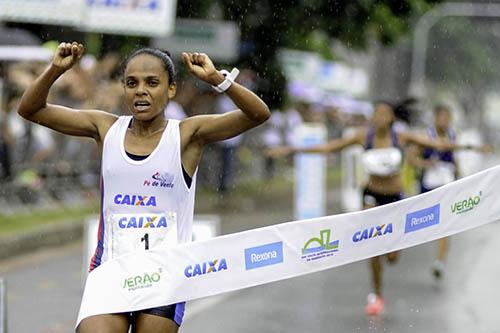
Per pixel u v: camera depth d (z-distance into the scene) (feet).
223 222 200.13
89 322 53.01
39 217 171.01
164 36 195.93
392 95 467.93
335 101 392.27
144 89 53.88
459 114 586.86
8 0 168.66
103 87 183.32
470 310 109.29
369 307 106.52
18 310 107.65
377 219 58.18
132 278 54.08
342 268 141.08
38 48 159.22
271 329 97.86
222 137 55.01
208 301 114.11
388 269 140.46
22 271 135.95
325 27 232.94
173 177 54.49
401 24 243.60
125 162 54.44
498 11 429.79
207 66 53.16
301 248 57.06
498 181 60.03
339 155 421.18
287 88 249.14
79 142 186.29
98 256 55.83
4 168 161.99
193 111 234.17
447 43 545.85
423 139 116.16
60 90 171.53
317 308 109.91
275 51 233.35
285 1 225.56
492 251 163.53
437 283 128.57
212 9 224.94
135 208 54.70
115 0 174.60
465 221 59.72
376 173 115.14
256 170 292.61
